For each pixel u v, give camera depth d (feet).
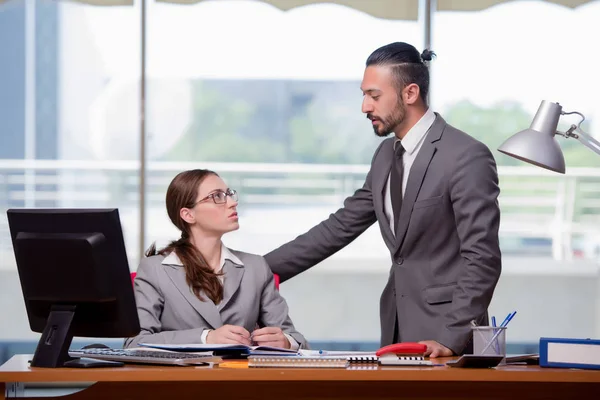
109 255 8.67
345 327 22.30
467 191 10.54
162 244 20.35
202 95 20.57
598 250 21.02
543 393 8.59
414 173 10.98
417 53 11.14
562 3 20.03
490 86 20.08
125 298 8.77
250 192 21.26
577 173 20.74
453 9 20.02
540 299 21.24
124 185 20.44
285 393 8.55
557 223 20.94
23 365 8.79
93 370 8.18
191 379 8.11
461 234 10.57
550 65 20.10
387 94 10.99
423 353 9.32
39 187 20.53
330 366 8.38
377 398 8.54
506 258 21.17
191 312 10.53
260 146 21.02
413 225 10.95
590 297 21.17
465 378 8.22
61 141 20.48
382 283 22.38
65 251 8.68
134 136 20.42
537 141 9.66
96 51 20.34
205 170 11.02
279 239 21.56
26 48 20.48
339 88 20.90
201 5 20.45
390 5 20.27
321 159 21.25
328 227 12.64
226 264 10.96
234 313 10.73
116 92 20.35
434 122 11.20
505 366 8.77
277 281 11.76
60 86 20.45
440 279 10.92
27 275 8.96
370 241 22.38
